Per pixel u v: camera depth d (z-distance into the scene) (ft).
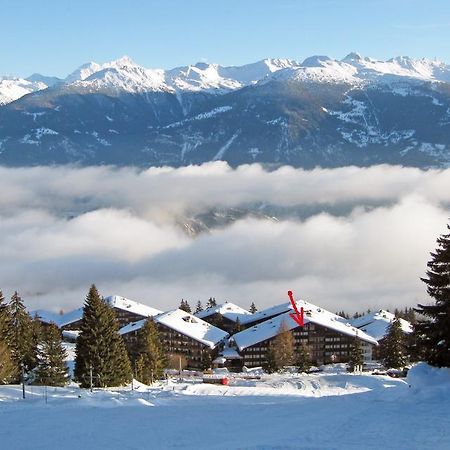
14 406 196.24
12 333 329.93
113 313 324.60
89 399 218.79
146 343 424.05
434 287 172.45
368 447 109.19
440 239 172.96
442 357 171.94
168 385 353.10
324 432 122.42
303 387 389.19
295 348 607.78
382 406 148.66
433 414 133.28
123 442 130.31
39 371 336.29
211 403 200.13
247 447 113.09
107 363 309.42
